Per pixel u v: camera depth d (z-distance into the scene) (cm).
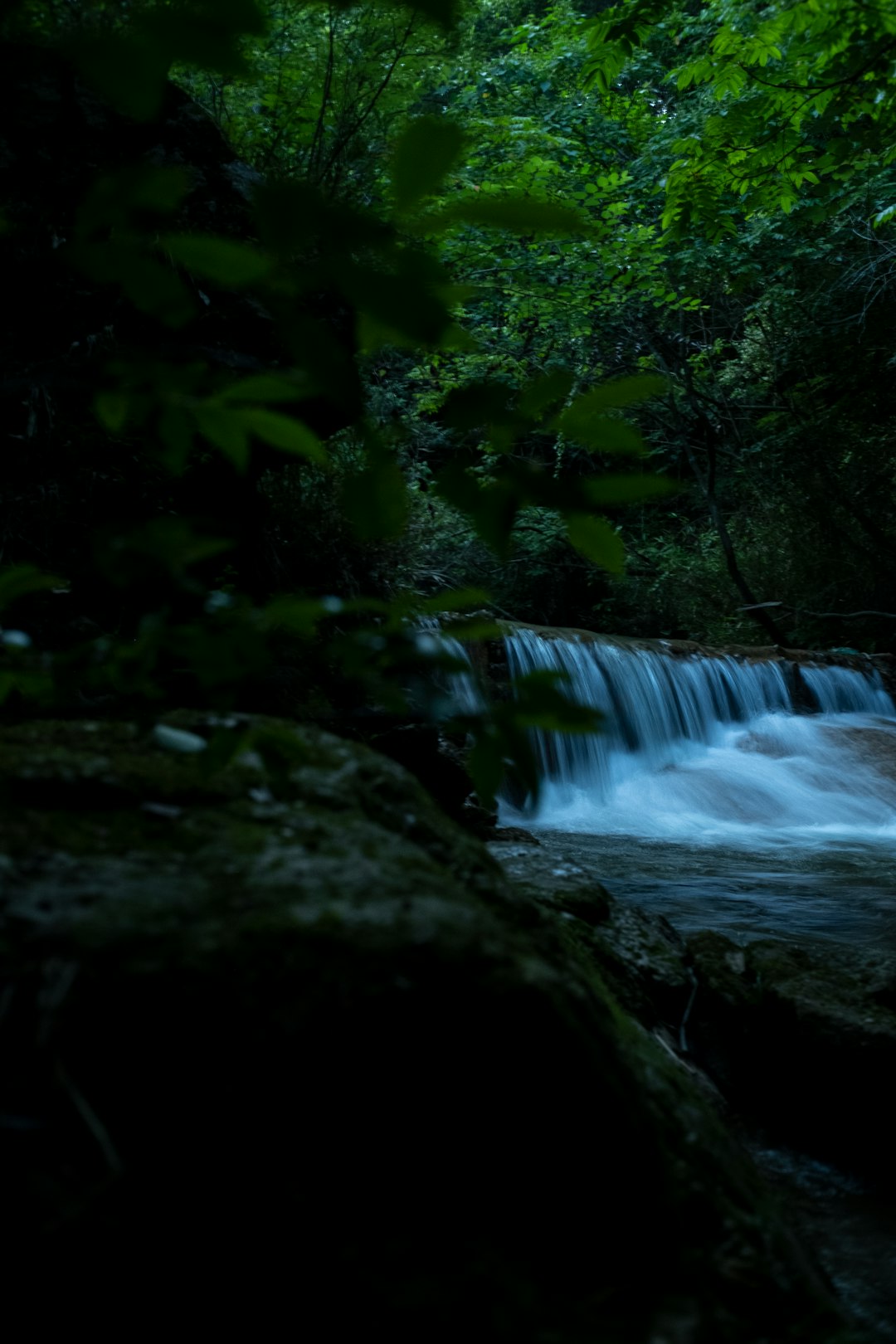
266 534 655
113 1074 124
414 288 71
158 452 94
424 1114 130
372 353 80
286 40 721
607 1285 128
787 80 719
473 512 84
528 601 1661
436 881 157
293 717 477
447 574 1042
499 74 1498
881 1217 245
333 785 182
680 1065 290
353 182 715
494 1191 131
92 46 66
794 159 795
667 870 605
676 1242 139
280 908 140
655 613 1625
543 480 82
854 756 1011
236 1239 120
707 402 1560
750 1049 317
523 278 1256
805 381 1625
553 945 196
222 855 151
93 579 477
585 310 1332
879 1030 289
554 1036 135
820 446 1561
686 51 1366
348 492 86
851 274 1421
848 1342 149
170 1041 126
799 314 1533
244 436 90
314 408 543
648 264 1336
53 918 132
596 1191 134
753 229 1370
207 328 485
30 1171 117
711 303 1706
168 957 130
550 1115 133
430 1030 132
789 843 733
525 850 402
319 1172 125
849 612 1514
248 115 741
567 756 896
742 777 930
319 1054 128
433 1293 120
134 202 73
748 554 1620
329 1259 120
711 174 836
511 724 99
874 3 598
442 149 70
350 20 727
